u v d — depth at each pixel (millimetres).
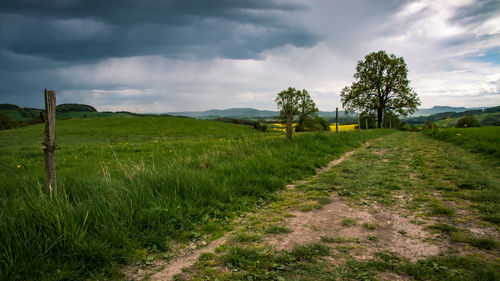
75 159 11539
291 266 2656
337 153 10695
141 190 4480
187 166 6805
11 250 2695
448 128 23109
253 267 2676
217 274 2596
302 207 4590
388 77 41469
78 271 2641
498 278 2205
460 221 3609
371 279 2346
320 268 2586
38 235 2906
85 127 50000
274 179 6129
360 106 43969
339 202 4809
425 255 2754
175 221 3838
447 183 5590
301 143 11078
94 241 3012
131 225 3537
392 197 4906
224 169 6539
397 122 74500
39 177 5461
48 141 3799
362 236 3346
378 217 3979
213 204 4633
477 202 4371
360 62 43625
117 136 38406
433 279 2299
